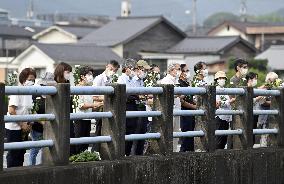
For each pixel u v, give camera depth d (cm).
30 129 1675
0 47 9469
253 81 2291
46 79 1820
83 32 10706
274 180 2069
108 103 1634
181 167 1766
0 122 1367
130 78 2080
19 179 1373
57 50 7462
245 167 1966
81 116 1545
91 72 1980
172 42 9538
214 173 1864
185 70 2134
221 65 7631
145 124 2019
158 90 1744
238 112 2011
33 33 10412
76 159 1593
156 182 1695
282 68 9062
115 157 1625
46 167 1458
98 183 1547
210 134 1889
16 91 1406
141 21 9456
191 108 2050
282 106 2153
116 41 9062
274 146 2147
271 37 12712
